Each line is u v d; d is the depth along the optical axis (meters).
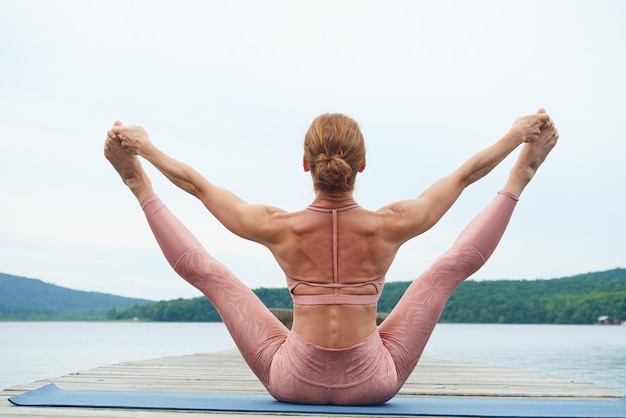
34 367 12.75
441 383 4.63
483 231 2.88
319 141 2.61
